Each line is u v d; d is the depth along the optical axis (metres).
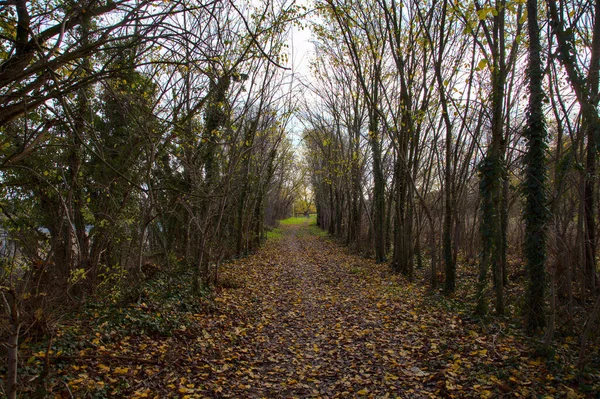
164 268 10.91
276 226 51.22
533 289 6.91
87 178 7.93
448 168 10.70
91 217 7.30
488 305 8.77
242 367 5.82
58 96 3.51
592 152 6.89
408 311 8.95
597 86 5.96
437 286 11.71
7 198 6.65
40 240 6.86
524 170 7.11
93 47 3.54
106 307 7.08
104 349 5.51
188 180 9.87
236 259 18.88
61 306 6.09
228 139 9.60
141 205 9.27
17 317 3.33
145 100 6.59
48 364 4.35
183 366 5.56
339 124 23.11
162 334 6.72
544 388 4.63
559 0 6.30
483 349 6.05
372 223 21.27
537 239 6.84
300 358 6.32
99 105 7.55
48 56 3.23
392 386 5.03
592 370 5.01
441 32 9.98
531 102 6.84
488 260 8.30
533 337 6.54
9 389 3.22
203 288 10.30
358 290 11.87
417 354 6.17
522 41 8.89
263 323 8.31
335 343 7.00
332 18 12.23
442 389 4.77
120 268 8.22
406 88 12.72
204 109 8.59
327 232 42.28
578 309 7.26
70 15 3.56
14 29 4.25
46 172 6.07
